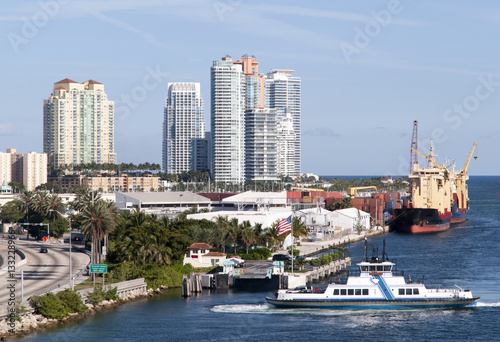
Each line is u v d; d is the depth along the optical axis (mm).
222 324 165125
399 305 181375
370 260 187375
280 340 152000
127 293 191250
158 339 151250
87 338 150625
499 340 152000
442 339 153500
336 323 167375
